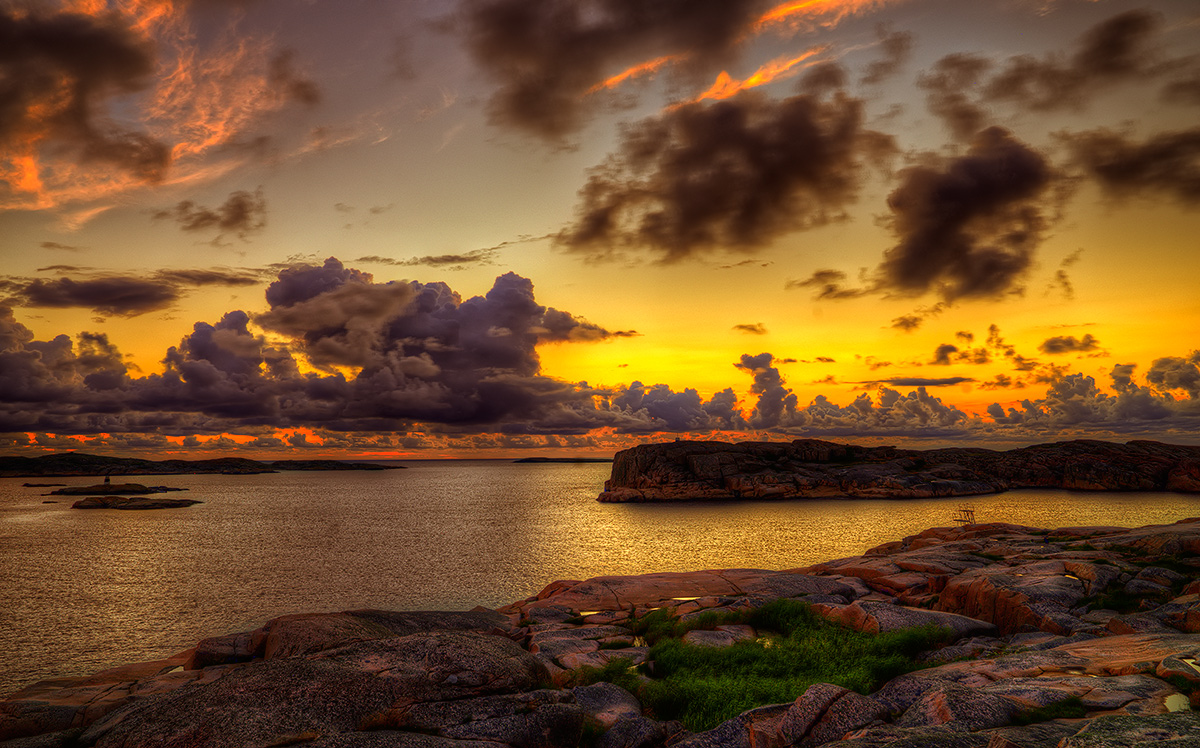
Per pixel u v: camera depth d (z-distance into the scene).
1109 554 19.50
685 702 9.74
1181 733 4.48
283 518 112.56
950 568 21.16
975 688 7.41
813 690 7.83
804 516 98.25
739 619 16.44
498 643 9.73
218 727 6.96
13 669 30.59
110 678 13.87
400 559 63.09
